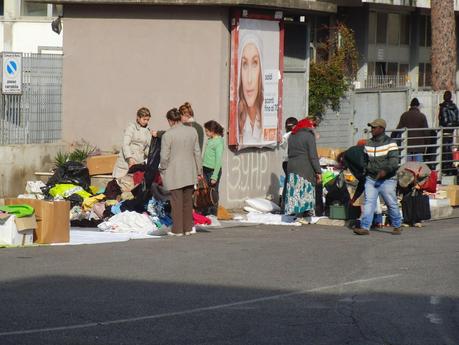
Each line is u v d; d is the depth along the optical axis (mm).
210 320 10953
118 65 23156
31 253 15617
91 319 10852
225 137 22281
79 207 20094
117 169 21000
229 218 21469
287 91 24953
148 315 11109
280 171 23984
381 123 18938
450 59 31828
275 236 18578
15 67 22516
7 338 9938
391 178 19125
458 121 27828
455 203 24125
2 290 12375
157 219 19078
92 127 23469
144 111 20938
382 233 19422
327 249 16766
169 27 22562
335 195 21000
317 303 12047
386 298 12461
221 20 22047
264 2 22109
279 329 10609
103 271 13930
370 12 37094
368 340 10234
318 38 34312
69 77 23594
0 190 21969
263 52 23016
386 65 38656
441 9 31734
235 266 14664
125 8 22969
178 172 18078
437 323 11078
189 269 14297
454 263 15320
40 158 22750
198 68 22312
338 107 31266
